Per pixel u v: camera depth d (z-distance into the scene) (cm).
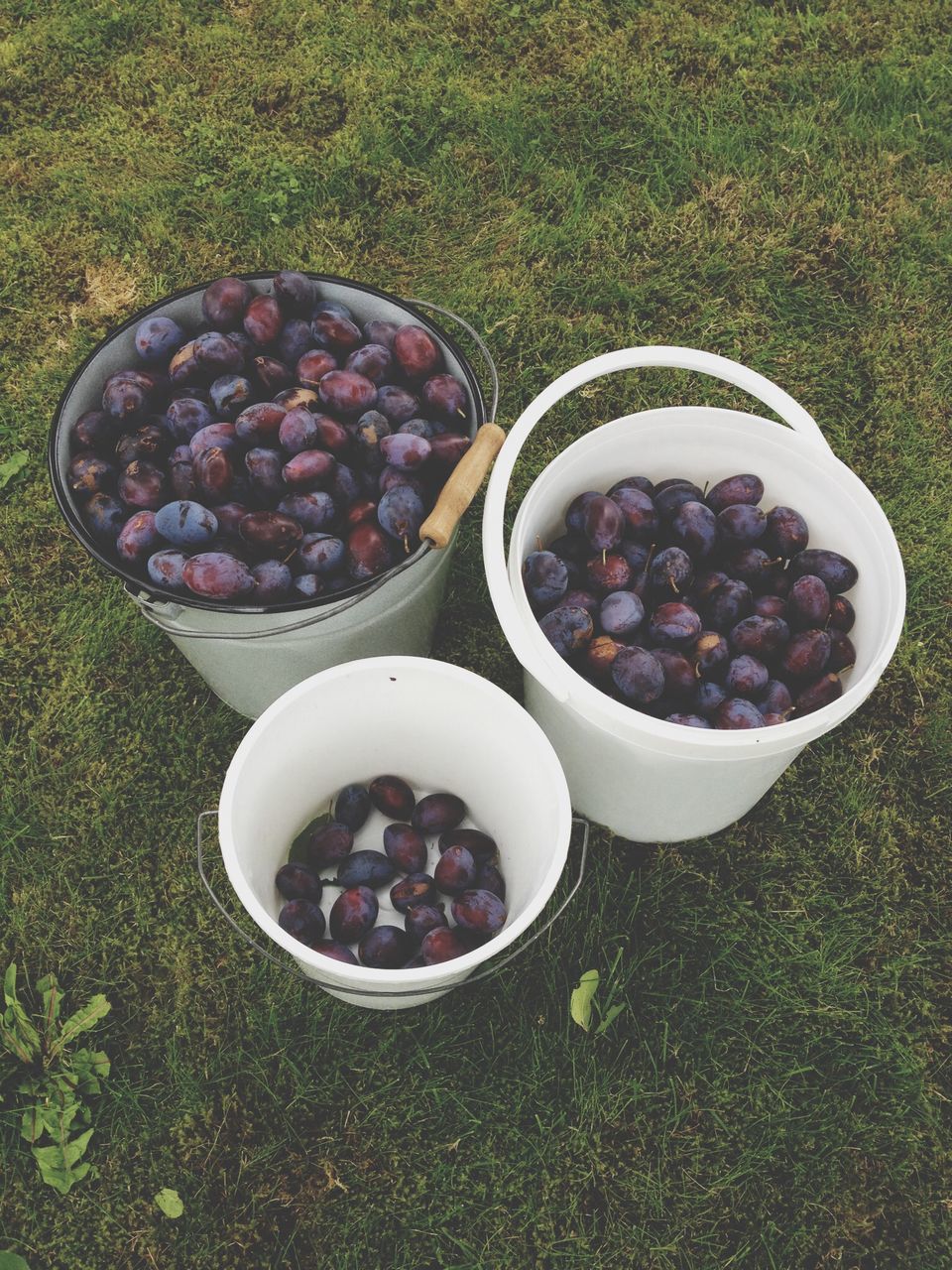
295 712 80
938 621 109
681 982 97
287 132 130
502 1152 92
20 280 122
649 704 83
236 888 73
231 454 85
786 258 125
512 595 77
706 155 129
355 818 91
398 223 125
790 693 87
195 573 78
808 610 86
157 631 106
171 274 122
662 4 136
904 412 118
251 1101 93
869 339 121
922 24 136
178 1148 91
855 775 104
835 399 119
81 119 130
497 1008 96
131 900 98
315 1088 93
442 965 71
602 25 136
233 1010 95
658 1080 94
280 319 89
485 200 126
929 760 104
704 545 88
